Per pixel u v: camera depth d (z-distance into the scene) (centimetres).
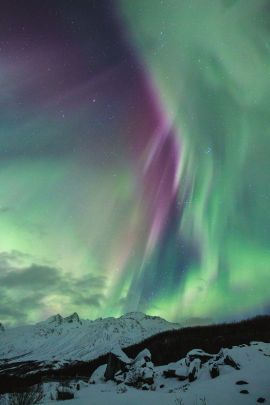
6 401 1630
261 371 1706
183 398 1433
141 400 1491
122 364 2464
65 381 2567
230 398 1339
